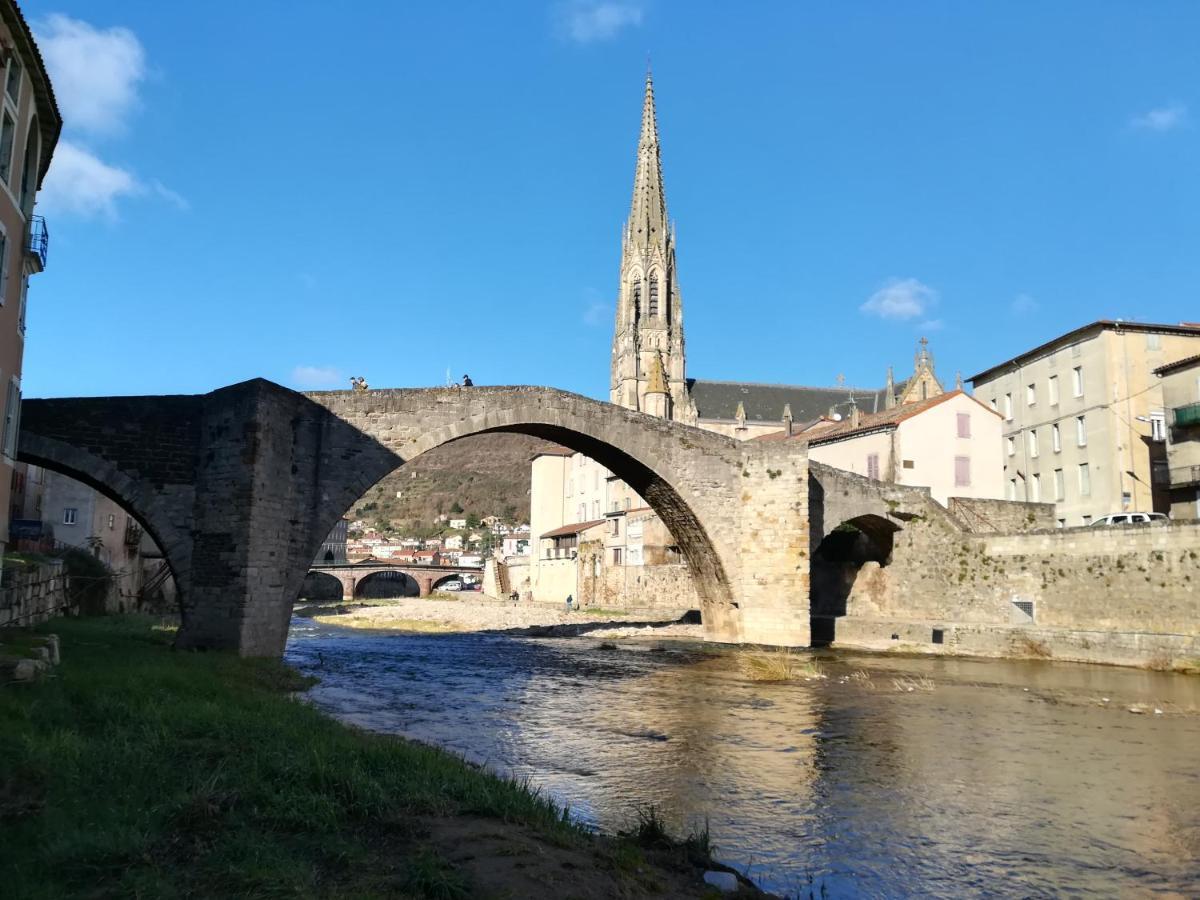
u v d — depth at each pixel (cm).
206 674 1931
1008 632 3300
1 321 1942
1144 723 1905
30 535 3847
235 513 2680
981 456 4825
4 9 1833
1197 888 939
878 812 1209
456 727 1841
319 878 748
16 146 2044
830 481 3956
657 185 12425
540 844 891
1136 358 4659
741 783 1366
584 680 2680
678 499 3753
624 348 11969
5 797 878
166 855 780
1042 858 1027
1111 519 3906
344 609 7488
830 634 4012
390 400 3178
